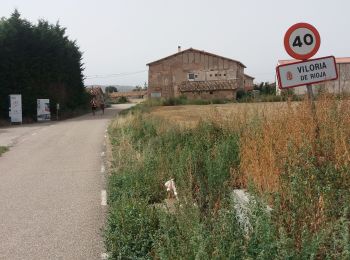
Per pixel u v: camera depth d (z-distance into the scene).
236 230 4.32
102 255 5.69
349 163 5.37
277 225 4.27
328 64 7.48
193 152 8.38
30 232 6.79
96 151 17.61
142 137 16.67
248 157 6.98
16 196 9.36
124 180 8.76
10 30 45.78
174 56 70.06
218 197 5.96
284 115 7.72
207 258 3.76
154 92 70.44
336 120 6.74
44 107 44.84
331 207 4.61
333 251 3.87
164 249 4.32
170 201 7.31
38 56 48.91
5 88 44.66
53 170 12.88
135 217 5.88
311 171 5.28
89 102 73.62
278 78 7.46
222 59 69.50
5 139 24.42
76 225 7.09
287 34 7.45
